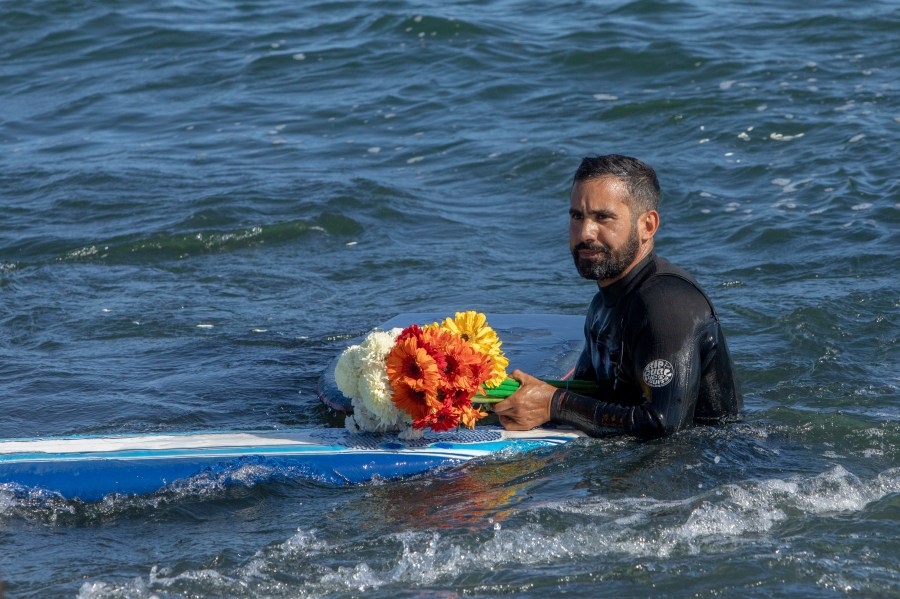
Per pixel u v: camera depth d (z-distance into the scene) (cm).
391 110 4616
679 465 1728
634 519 1555
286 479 1722
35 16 6034
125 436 1877
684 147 3966
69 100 4984
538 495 1650
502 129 4309
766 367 2247
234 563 1471
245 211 3541
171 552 1512
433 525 1566
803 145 3859
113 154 4231
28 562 1494
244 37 5672
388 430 1864
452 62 5097
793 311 2561
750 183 3594
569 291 2875
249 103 4816
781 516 1551
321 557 1483
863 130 3916
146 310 2786
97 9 6122
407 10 5828
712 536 1502
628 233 1788
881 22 5159
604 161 1794
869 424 1908
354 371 1795
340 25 5747
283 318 2716
